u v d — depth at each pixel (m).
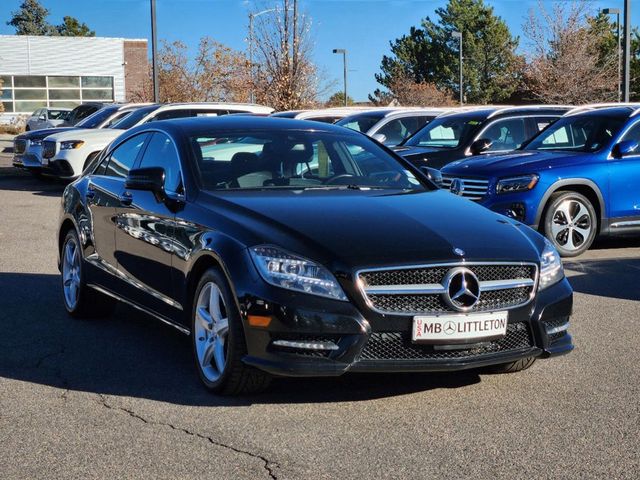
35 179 20.27
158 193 5.53
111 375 5.23
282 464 3.84
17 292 7.79
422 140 13.02
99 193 6.46
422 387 5.00
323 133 6.17
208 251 4.80
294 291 4.39
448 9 72.38
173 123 6.15
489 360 4.62
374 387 4.98
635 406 4.66
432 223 4.87
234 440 4.13
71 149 16.86
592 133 10.22
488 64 72.00
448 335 4.48
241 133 5.94
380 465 3.84
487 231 4.88
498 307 4.65
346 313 4.37
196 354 4.98
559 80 37.09
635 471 3.77
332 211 4.94
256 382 4.68
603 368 5.40
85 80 53.56
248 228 4.72
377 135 14.16
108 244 6.22
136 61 55.38
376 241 4.56
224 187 5.42
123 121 17.70
